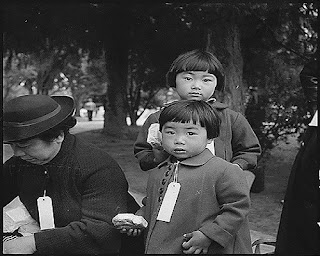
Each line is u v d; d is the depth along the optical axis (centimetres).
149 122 246
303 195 199
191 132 193
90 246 192
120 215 191
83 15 602
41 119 193
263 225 412
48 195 204
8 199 221
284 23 513
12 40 686
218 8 507
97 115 1867
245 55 577
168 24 594
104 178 202
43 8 473
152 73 1011
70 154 203
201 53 229
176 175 195
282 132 611
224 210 186
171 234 188
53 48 886
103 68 1302
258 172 535
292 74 565
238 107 538
